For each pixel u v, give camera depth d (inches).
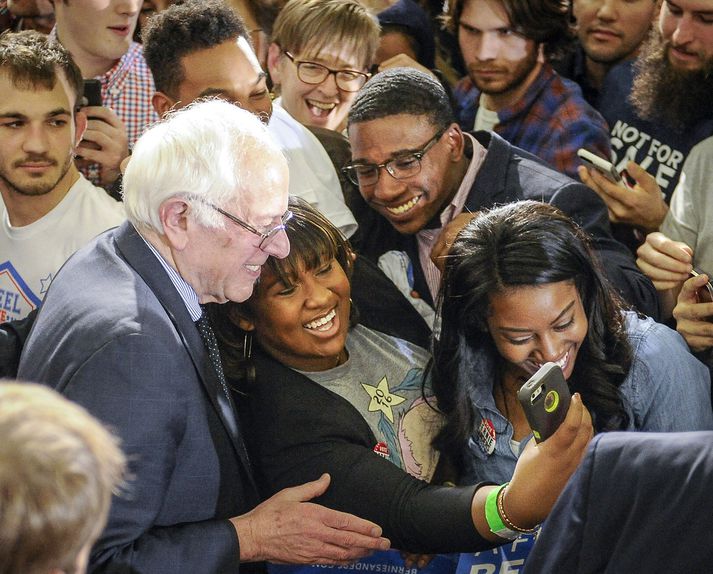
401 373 85.1
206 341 76.5
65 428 39.3
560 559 59.1
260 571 84.3
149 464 68.0
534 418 71.0
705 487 55.1
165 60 94.7
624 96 109.4
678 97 104.9
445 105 91.4
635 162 108.2
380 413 83.6
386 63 109.7
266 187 70.2
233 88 93.8
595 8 107.9
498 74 106.3
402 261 93.9
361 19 102.7
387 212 92.7
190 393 70.5
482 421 83.8
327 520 77.4
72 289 70.9
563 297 78.2
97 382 66.9
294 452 81.8
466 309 80.2
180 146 69.2
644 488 56.6
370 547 78.5
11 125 90.3
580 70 112.9
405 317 90.4
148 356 68.0
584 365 81.8
